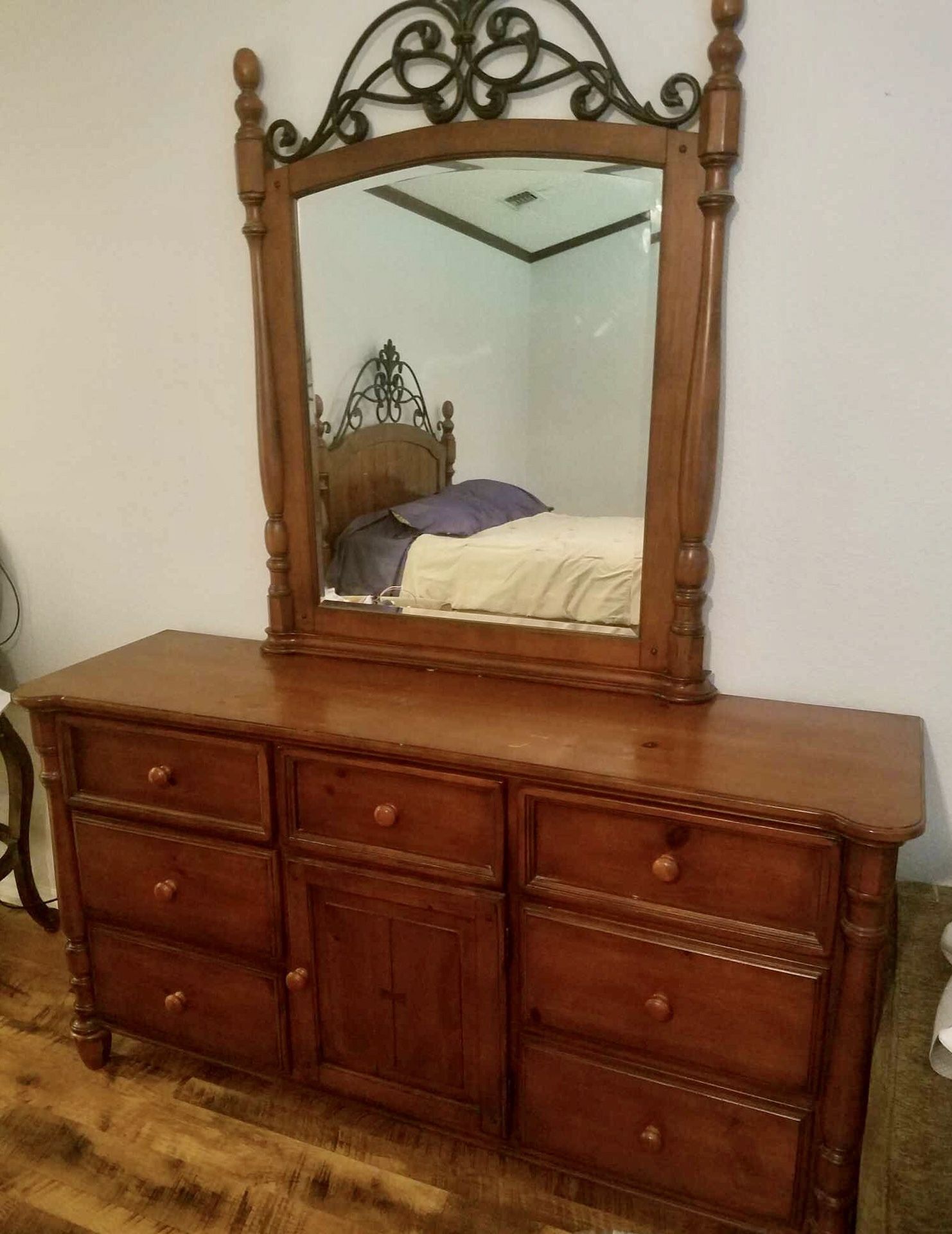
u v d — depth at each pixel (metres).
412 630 1.68
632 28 1.36
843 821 1.09
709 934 1.22
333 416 1.66
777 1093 1.24
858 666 1.46
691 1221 1.42
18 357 1.96
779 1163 1.26
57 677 1.64
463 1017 1.42
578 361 1.47
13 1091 1.68
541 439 1.52
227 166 1.67
